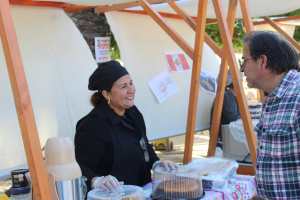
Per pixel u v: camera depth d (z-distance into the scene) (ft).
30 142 4.15
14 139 9.61
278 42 4.91
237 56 23.95
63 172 4.61
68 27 12.24
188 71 15.81
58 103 10.97
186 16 10.00
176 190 5.73
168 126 14.17
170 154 19.29
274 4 12.94
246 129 8.54
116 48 18.12
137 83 13.46
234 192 6.49
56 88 11.06
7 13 4.08
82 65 12.10
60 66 11.41
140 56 13.97
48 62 11.12
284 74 4.94
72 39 12.17
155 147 20.86
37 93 10.52
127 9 14.01
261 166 5.03
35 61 10.79
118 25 13.60
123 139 6.80
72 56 11.92
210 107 16.19
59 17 12.12
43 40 11.27
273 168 4.84
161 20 9.41
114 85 6.75
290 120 4.63
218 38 23.13
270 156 4.90
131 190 5.25
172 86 14.70
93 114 6.74
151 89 13.83
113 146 6.61
